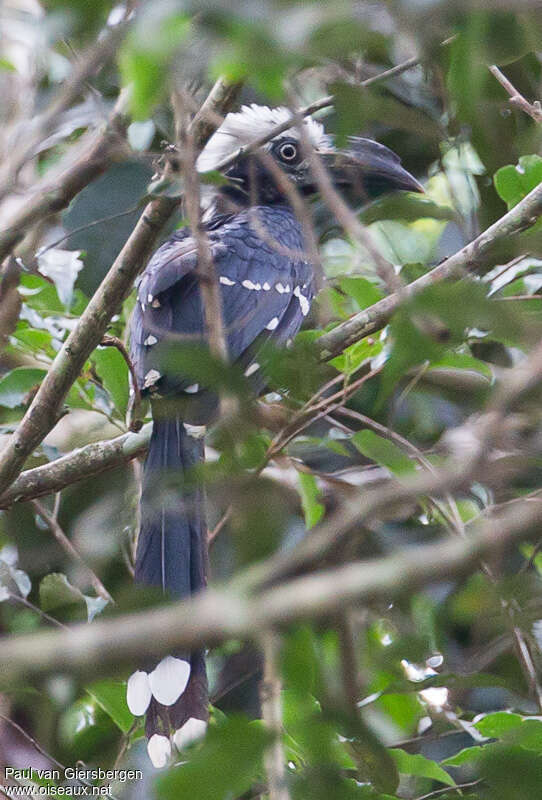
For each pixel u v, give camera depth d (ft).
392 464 24.32
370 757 16.89
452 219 32.83
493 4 10.81
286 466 27.86
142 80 12.35
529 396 11.39
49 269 28.22
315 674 15.52
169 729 20.98
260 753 10.28
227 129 33.42
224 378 13.25
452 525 26.37
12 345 29.30
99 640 9.29
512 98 26.91
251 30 10.85
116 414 29.68
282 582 10.91
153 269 29.35
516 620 15.05
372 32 11.37
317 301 31.78
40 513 29.43
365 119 15.64
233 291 29.58
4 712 27.66
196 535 24.45
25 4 15.17
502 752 11.92
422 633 22.08
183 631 9.36
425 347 12.80
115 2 12.63
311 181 32.99
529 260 26.76
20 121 20.42
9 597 28.37
